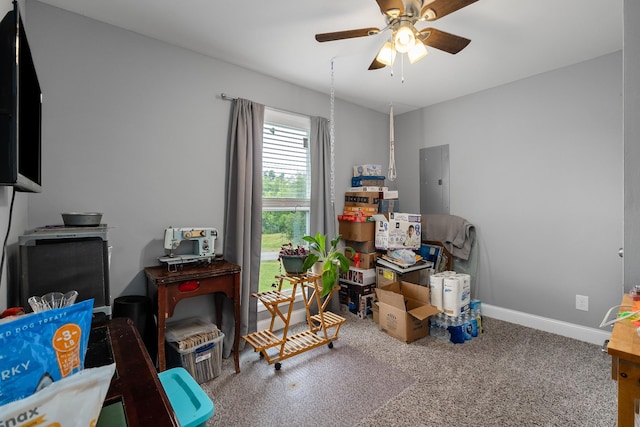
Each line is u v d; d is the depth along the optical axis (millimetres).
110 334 1015
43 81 1840
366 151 3752
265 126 2912
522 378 2051
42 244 1375
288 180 3086
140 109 2178
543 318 2844
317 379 2053
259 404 1801
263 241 2941
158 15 1973
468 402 1807
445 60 2570
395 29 1713
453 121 3473
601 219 2531
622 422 968
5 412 353
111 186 2068
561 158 2725
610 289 2500
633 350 958
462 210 3404
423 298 2713
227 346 2418
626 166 1510
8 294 1370
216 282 2086
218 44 2322
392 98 3459
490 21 2037
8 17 836
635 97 1484
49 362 521
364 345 2543
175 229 2131
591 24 2064
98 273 1441
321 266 2688
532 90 2883
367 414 1711
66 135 1910
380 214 3273
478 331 2758
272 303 2279
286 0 1833
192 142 2410
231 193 2553
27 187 1021
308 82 3008
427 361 2277
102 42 2033
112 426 553
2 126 827
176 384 1224
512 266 3041
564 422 1637
